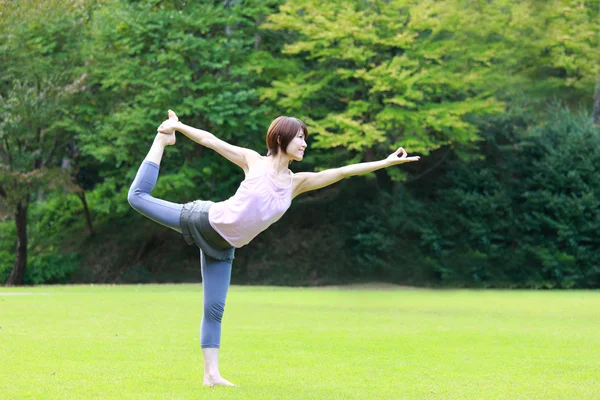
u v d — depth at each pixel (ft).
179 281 78.59
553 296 55.16
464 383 16.69
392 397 14.74
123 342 22.57
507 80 73.05
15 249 81.25
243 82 71.97
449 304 44.78
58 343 21.97
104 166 85.25
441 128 67.77
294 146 14.82
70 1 66.80
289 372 17.84
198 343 22.65
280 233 81.97
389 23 64.90
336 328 28.50
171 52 66.90
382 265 76.74
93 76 71.26
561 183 75.66
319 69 73.31
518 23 68.90
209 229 14.76
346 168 15.48
